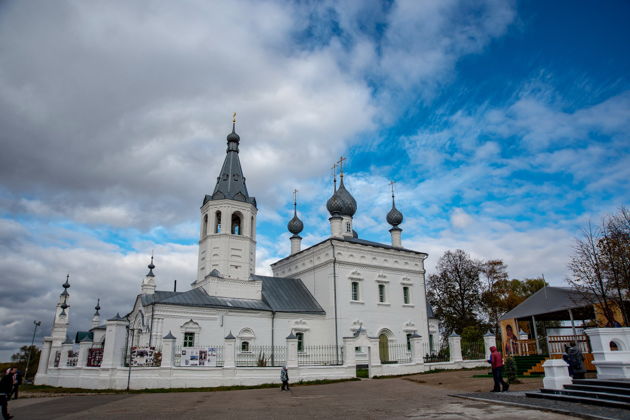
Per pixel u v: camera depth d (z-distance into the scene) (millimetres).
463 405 17688
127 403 21922
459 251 67188
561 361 19781
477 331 59344
